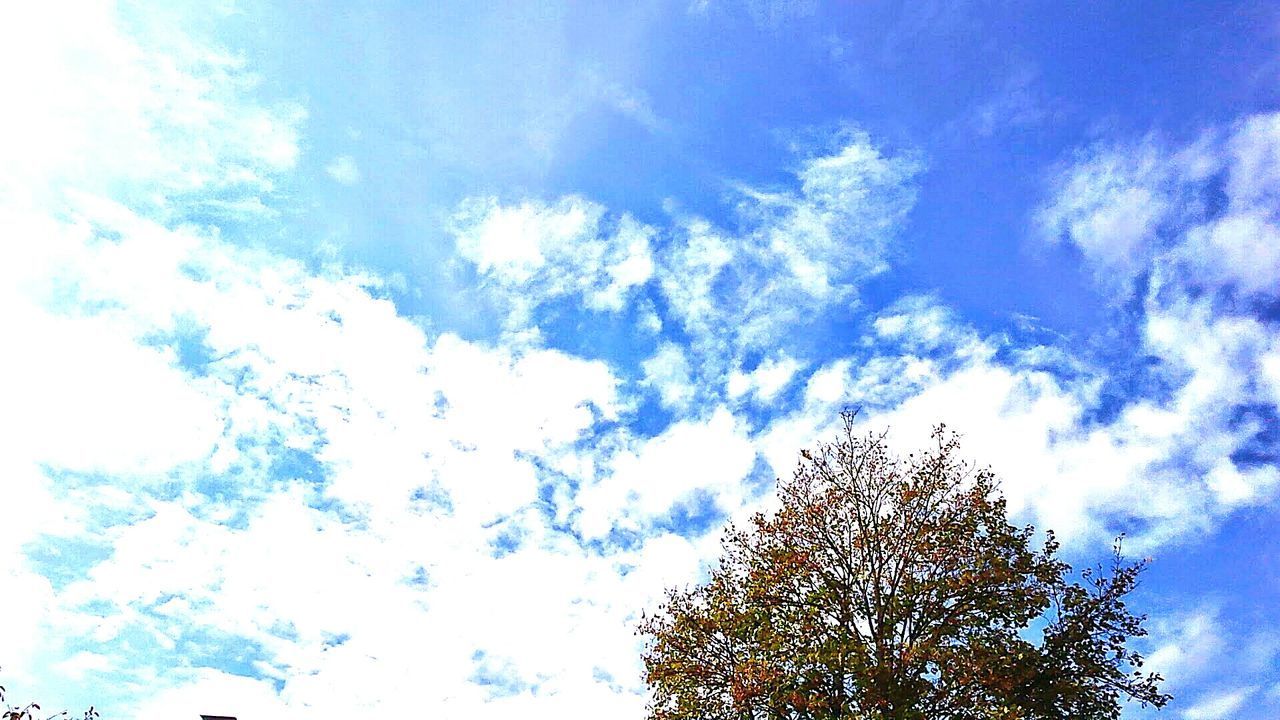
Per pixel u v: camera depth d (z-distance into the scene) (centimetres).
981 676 2391
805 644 2647
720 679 2684
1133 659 2502
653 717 2734
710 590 2866
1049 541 2716
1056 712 2402
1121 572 2609
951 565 2684
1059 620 2586
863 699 2423
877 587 2745
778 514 2992
